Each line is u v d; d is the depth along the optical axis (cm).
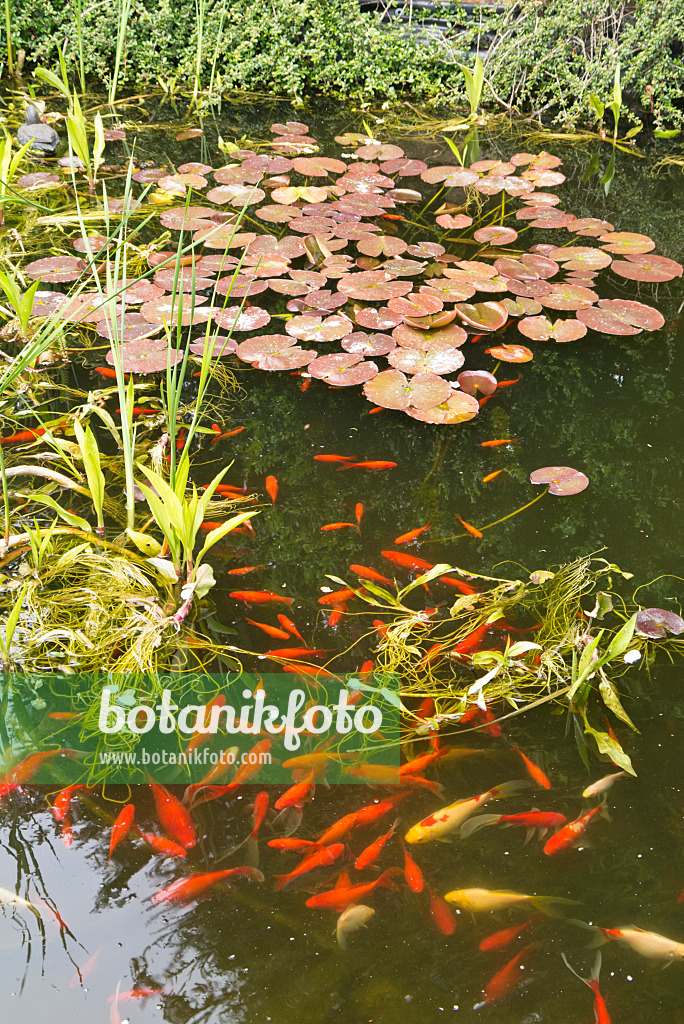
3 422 382
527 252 494
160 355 397
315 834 304
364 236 496
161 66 761
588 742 317
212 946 292
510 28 736
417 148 676
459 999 287
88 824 305
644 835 305
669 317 443
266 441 380
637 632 334
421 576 335
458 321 432
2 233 499
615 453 378
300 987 288
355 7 752
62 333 395
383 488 367
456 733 318
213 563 348
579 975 290
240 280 442
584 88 710
